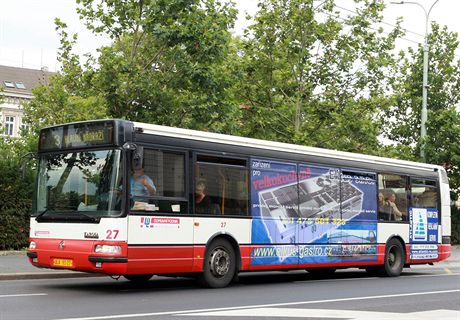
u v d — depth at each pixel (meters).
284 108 28.86
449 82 37.75
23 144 25.78
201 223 13.89
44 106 25.23
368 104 28.00
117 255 12.32
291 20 27.95
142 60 22.55
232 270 14.59
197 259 13.77
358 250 17.84
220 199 14.36
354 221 17.81
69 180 13.20
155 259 12.91
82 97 22.00
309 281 17.09
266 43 28.14
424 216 20.27
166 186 13.30
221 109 21.77
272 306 11.20
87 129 13.13
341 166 17.62
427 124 34.44
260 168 15.37
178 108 21.45
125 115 21.33
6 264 17.83
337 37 28.23
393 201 19.23
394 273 19.06
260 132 28.92
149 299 11.96
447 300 12.62
